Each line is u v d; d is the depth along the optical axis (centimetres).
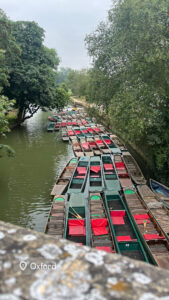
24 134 3281
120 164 2014
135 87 1414
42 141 2952
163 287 122
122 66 1603
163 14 1161
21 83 3064
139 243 1014
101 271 131
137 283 124
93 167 1934
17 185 1717
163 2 1152
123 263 138
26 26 3328
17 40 3262
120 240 1059
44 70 3222
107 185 1631
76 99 7319
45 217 1338
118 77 1698
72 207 1336
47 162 2206
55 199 1421
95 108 2177
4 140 2952
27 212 1384
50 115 5028
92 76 1978
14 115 3819
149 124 1484
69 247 149
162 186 1562
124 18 1389
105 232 1112
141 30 1262
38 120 4409
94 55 1841
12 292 117
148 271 133
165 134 1548
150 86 1352
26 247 147
